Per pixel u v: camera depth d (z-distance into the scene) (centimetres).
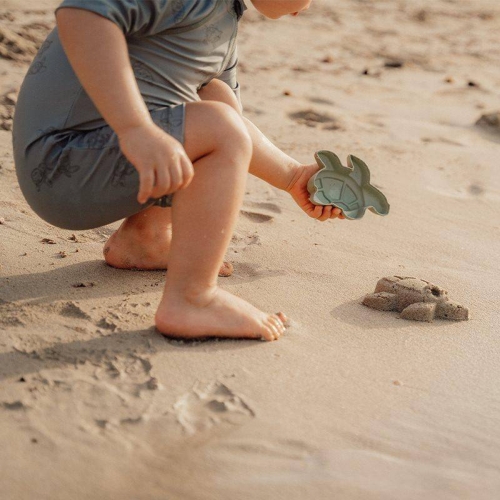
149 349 184
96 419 156
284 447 154
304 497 141
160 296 217
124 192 193
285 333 202
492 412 174
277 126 426
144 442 151
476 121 482
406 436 162
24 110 200
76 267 231
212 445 153
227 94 225
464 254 278
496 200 346
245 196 316
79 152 192
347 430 162
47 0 664
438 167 385
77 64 176
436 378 187
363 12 891
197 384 172
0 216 264
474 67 673
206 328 191
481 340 210
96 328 192
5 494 133
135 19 184
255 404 167
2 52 468
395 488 146
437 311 222
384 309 224
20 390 162
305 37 716
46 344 181
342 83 559
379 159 386
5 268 224
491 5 1029
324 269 251
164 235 234
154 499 136
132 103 174
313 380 180
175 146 171
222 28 206
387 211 240
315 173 233
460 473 152
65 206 198
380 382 182
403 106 512
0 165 314
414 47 738
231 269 237
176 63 200
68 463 142
